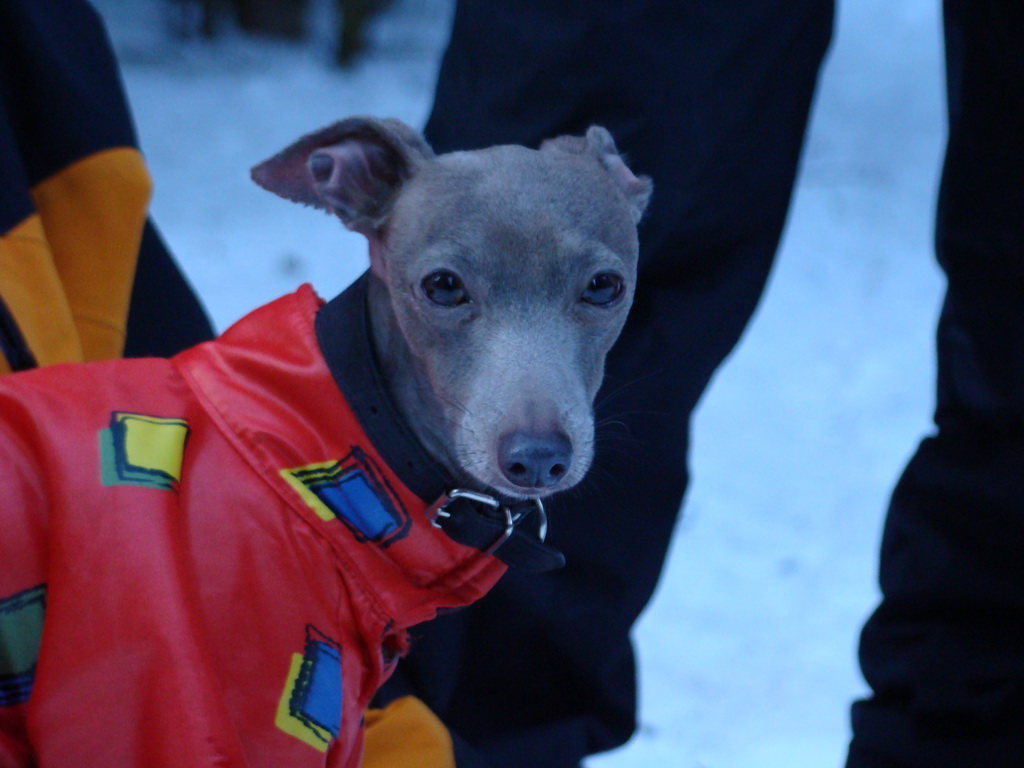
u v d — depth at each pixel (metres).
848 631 4.61
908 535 3.14
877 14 14.68
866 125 11.47
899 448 6.09
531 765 3.38
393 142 2.31
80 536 1.95
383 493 2.15
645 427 3.22
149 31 14.66
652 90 2.96
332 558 2.10
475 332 2.22
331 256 8.14
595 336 2.31
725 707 4.11
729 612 4.71
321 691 2.02
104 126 2.93
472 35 3.18
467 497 2.19
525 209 2.21
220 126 11.06
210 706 1.88
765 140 3.15
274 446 2.10
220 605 1.98
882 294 7.95
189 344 3.30
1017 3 2.79
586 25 2.92
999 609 2.93
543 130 3.07
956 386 3.10
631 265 2.36
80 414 2.07
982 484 2.95
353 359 2.17
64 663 1.90
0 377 2.16
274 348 2.19
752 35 2.99
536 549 2.26
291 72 13.33
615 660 3.39
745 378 6.75
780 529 5.35
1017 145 2.86
